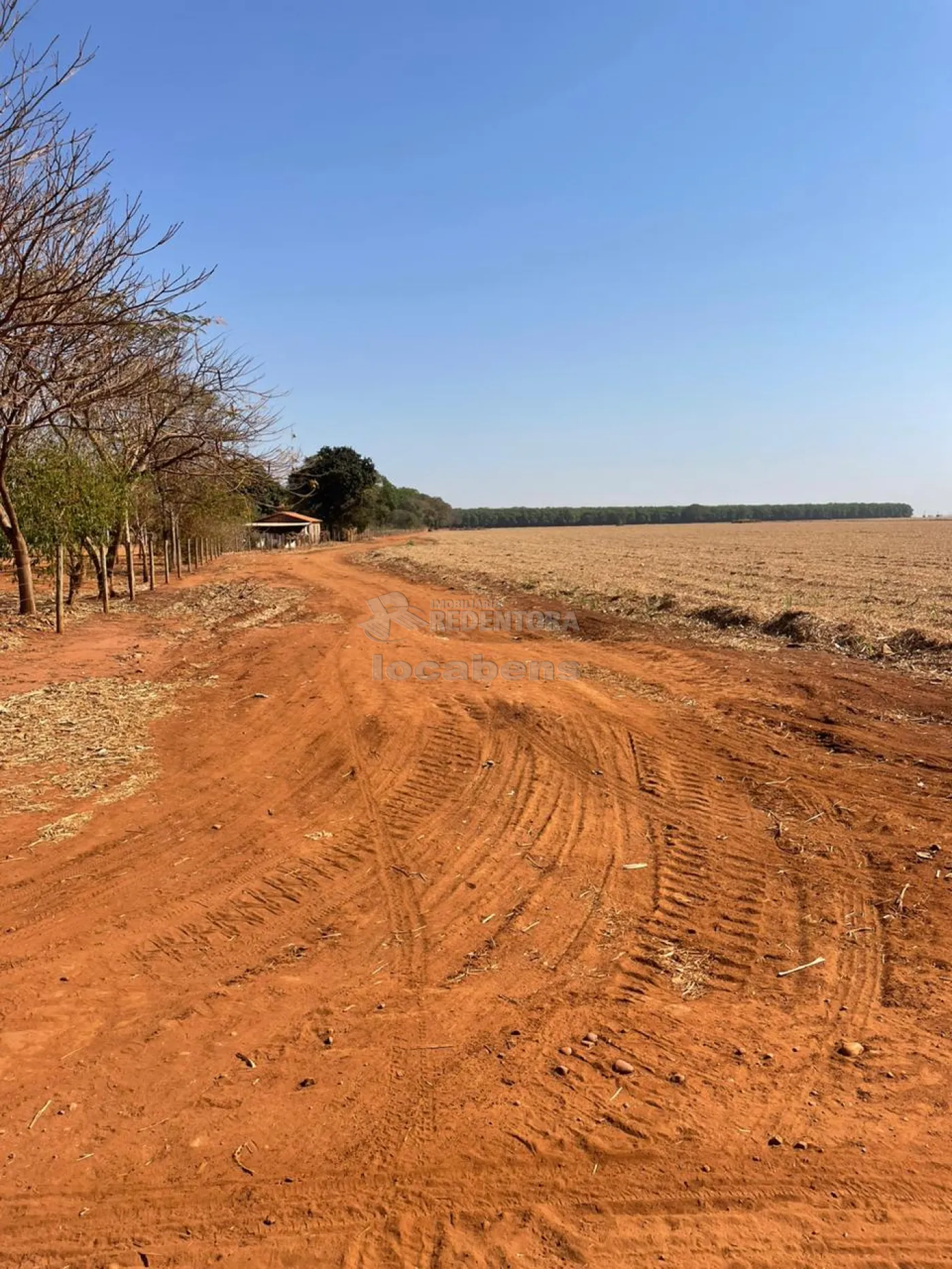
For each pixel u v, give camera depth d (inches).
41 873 205.8
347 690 402.3
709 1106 120.8
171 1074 130.0
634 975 159.0
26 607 616.7
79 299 312.2
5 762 288.2
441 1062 132.6
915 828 219.5
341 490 2837.1
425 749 309.4
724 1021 142.6
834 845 213.8
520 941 172.9
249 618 678.5
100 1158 112.1
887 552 1552.7
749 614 566.6
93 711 356.8
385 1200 104.6
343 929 179.0
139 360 574.6
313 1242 98.6
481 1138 114.9
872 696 356.5
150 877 203.8
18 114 284.8
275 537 2568.9
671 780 269.3
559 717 344.5
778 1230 99.3
